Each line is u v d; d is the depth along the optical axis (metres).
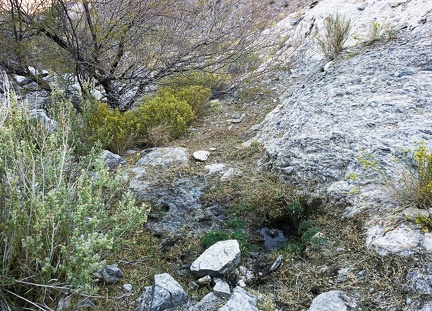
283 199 3.87
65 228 2.50
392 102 4.37
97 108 5.64
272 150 4.59
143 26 6.69
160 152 5.09
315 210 3.63
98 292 2.81
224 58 7.55
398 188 3.19
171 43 6.97
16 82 6.60
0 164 2.55
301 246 3.21
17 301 2.39
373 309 2.40
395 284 2.51
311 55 7.67
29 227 2.47
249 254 3.29
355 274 2.68
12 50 6.30
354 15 7.73
